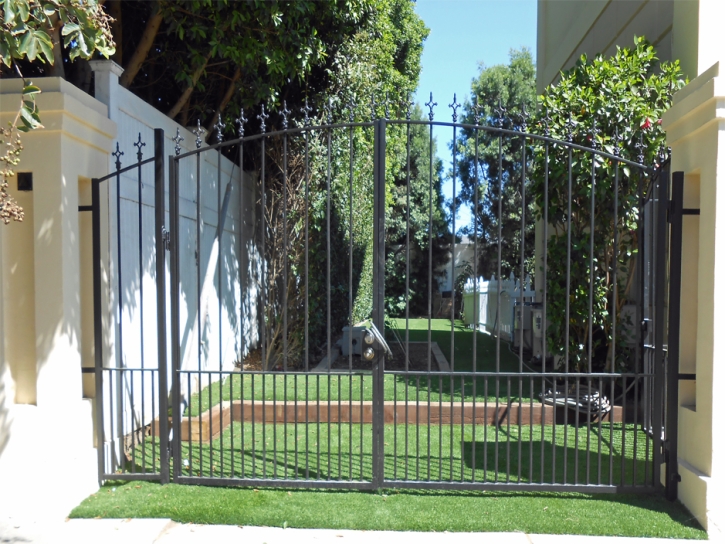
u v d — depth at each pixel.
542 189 6.17
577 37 9.01
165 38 7.78
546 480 4.38
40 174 3.97
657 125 5.55
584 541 3.42
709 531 3.47
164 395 4.23
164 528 3.62
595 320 6.00
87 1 3.47
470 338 12.98
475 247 3.96
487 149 18.91
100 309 4.25
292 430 5.64
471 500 3.96
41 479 3.88
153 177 5.77
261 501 3.91
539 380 7.69
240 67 7.52
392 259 18.42
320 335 9.43
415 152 20.92
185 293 6.41
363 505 3.86
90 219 4.48
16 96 3.91
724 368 3.53
